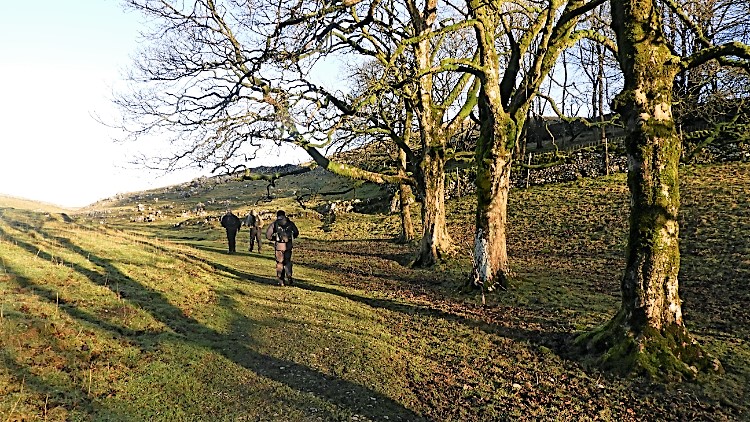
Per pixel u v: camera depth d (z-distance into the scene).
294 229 14.32
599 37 11.86
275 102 12.67
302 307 11.28
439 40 18.16
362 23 12.26
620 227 20.98
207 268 15.05
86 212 56.59
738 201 19.84
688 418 5.92
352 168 17.19
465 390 6.81
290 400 6.20
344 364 7.58
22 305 7.41
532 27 12.96
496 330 9.66
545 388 6.86
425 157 18.39
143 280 10.88
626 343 7.37
